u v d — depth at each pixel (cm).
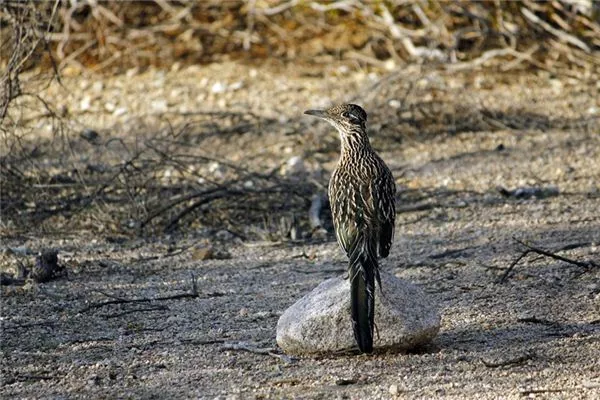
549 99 1775
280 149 1596
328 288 880
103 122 1706
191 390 812
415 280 1085
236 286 1091
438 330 871
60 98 1775
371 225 853
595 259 1108
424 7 1933
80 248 1248
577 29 1950
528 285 1042
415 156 1582
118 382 836
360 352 857
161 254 1224
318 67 1873
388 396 779
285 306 1018
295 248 1236
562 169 1503
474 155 1575
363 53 1903
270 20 1994
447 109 1716
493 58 1903
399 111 1705
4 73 1312
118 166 1425
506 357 846
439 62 1842
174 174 1492
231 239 1280
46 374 859
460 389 787
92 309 1027
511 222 1285
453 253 1170
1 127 1381
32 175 1442
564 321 935
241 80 1830
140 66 1891
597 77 1856
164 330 960
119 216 1341
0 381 846
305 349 860
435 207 1364
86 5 1966
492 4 1936
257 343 908
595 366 823
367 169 901
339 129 954
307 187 1418
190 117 1708
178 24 1980
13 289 1089
